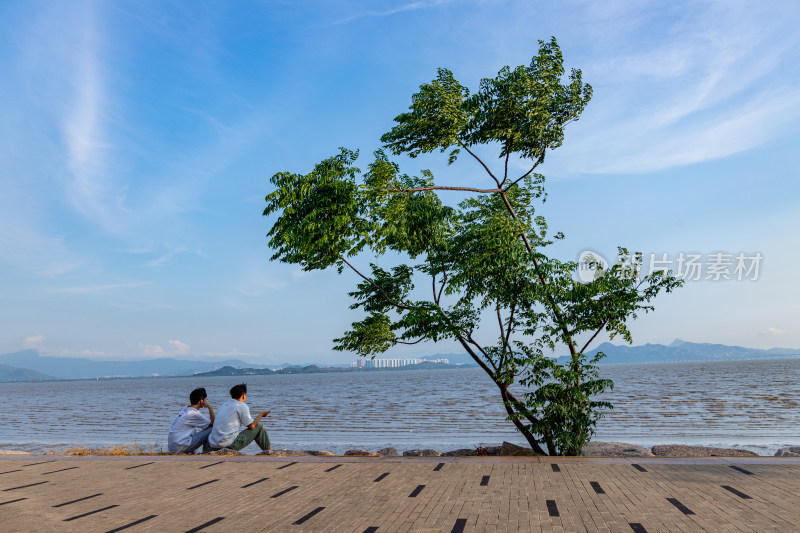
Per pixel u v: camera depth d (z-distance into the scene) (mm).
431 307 11320
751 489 6441
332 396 64062
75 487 7492
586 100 11211
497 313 11367
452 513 5723
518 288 10875
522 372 10805
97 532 5324
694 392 50594
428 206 11211
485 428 25078
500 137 11094
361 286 12289
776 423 24438
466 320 11742
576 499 6211
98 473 8539
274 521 5609
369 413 35219
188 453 11242
